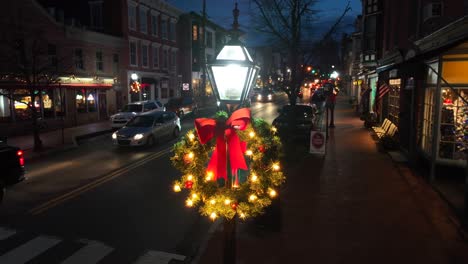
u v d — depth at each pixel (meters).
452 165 9.00
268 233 6.31
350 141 15.42
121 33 29.33
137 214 7.87
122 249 6.25
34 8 20.17
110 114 28.06
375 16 23.27
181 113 28.20
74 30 23.33
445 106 8.93
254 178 3.95
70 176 11.16
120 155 14.49
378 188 8.75
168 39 37.53
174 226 7.22
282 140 11.71
